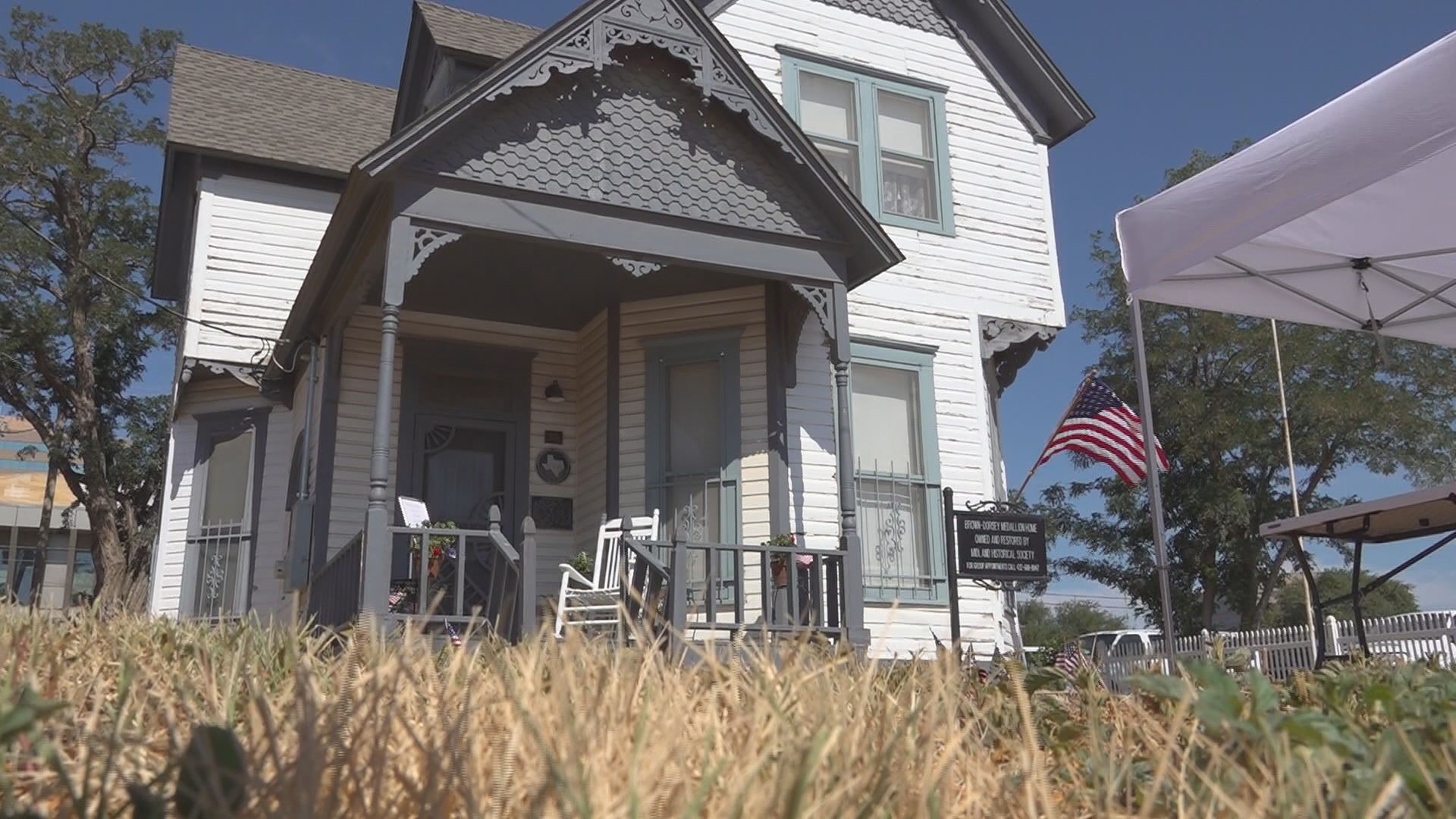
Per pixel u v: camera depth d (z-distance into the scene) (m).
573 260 9.21
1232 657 4.09
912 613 9.98
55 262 24.98
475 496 10.12
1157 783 1.40
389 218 7.79
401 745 1.67
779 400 9.62
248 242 11.98
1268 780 1.39
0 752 1.40
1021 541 9.45
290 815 1.21
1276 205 5.60
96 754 1.58
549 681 2.18
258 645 2.85
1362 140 5.22
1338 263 7.20
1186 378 29.61
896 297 10.83
